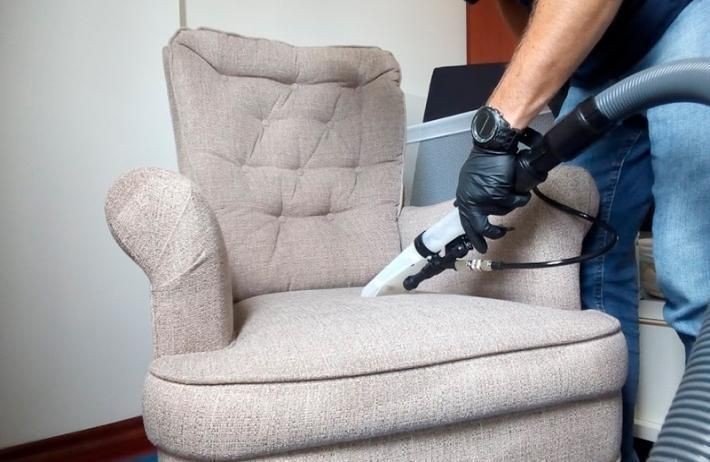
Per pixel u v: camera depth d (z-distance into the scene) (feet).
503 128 2.50
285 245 3.83
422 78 6.68
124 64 4.48
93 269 4.35
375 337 2.26
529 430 2.46
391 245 4.14
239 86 3.94
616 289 3.44
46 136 4.13
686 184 2.51
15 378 4.02
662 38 2.74
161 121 4.69
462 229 2.88
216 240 2.34
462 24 7.07
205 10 5.00
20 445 4.03
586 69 3.19
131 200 2.29
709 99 1.96
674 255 2.56
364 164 4.34
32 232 4.08
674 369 3.66
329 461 2.11
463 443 2.34
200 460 2.00
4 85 3.96
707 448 1.29
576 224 3.06
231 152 3.79
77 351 4.28
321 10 5.77
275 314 2.68
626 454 3.37
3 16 3.95
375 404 2.08
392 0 6.36
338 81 4.31
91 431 4.33
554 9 2.41
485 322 2.46
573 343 2.47
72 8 4.23
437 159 4.48
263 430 1.96
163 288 2.26
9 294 3.99
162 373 2.07
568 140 2.36
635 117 3.19
